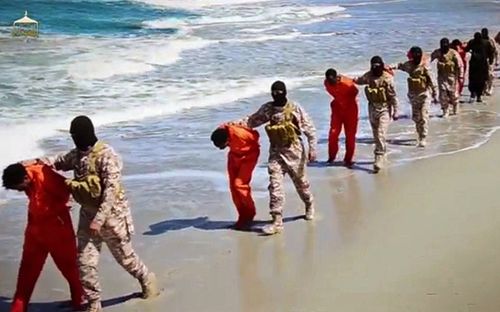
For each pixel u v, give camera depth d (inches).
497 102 702.5
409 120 615.2
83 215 263.4
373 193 411.2
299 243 337.1
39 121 593.9
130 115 630.5
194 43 1138.7
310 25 1497.3
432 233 343.3
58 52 980.6
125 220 271.7
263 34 1312.7
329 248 330.0
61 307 281.7
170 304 279.6
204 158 495.8
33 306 282.2
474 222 356.2
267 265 313.9
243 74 852.6
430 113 644.7
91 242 265.7
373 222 362.3
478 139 537.6
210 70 875.4
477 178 433.7
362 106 672.4
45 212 264.1
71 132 256.8
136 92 730.8
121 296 287.4
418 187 419.8
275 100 346.0
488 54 724.0
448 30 1366.9
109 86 757.9
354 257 318.3
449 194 403.5
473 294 277.0
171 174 459.2
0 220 378.6
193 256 326.3
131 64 889.5
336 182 435.5
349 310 269.0
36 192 262.7
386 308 268.7
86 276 266.2
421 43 1163.3
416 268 303.4
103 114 629.9
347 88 463.8
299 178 358.3
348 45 1138.7
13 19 1421.0
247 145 356.2
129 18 1589.6
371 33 1323.8
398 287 286.0
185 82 792.3
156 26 1466.5
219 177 454.0
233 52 1043.3
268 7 1963.6
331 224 361.1
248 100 702.5
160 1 1943.9
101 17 1571.1
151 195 416.8
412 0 2237.9
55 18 1488.7
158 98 703.7
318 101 689.0
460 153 494.9
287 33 1331.2
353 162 482.6
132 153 508.7
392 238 339.0
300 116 349.1
